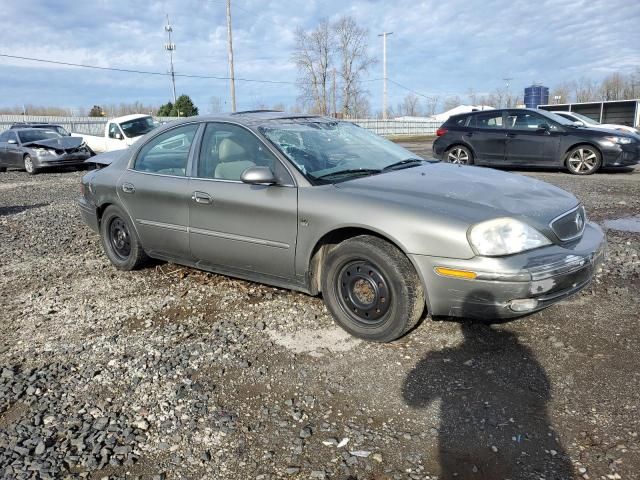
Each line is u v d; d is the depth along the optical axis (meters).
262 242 3.84
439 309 3.18
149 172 4.75
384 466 2.31
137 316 4.11
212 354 3.40
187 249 4.43
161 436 2.60
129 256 5.12
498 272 2.94
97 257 5.87
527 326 3.57
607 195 8.51
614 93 70.69
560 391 2.81
